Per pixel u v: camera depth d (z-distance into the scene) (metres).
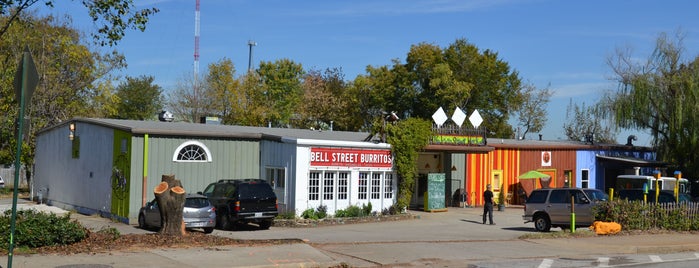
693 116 36.28
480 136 32.88
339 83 72.00
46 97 43.53
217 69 62.28
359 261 14.32
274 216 23.50
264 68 68.69
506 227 25.39
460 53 57.62
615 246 17.52
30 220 13.32
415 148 29.70
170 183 15.64
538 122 67.19
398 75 57.22
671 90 37.94
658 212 22.03
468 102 57.69
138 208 25.11
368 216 27.48
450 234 22.09
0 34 17.89
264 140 28.52
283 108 67.38
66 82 45.38
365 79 61.81
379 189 28.83
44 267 11.30
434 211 32.38
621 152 43.28
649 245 17.77
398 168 29.36
